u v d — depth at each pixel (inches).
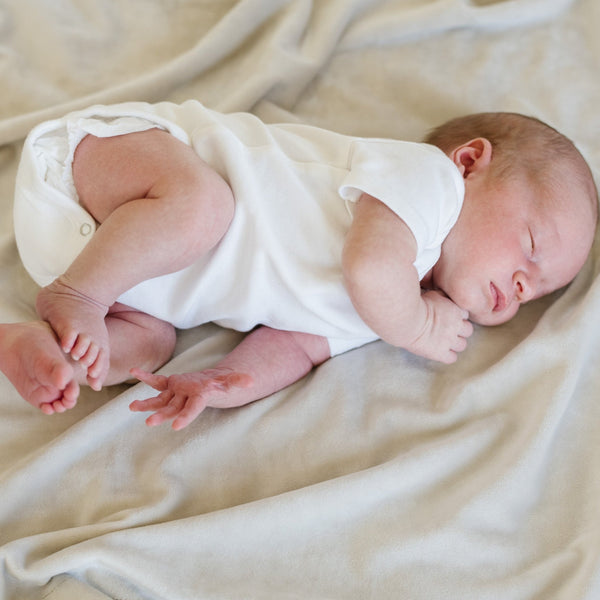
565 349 50.5
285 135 52.7
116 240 44.3
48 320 42.7
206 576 42.9
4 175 63.4
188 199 45.2
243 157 49.1
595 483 46.6
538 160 52.2
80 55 68.1
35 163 48.0
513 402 50.4
